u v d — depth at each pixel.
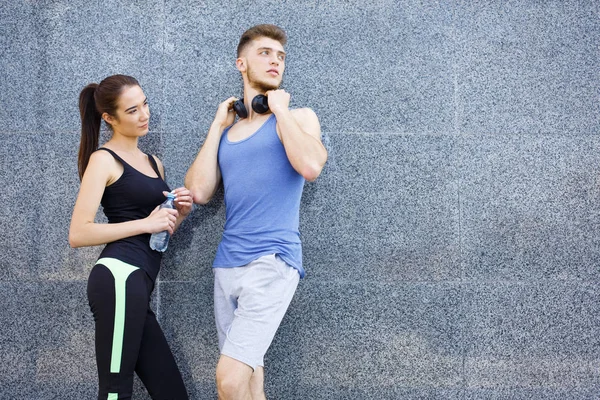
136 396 2.86
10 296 2.88
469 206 2.96
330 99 2.99
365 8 3.03
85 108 2.58
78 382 2.85
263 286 2.33
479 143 2.99
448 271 2.93
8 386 2.85
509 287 2.93
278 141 2.46
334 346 2.88
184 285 2.91
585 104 3.03
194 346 2.88
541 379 2.89
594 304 2.93
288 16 3.01
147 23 3.00
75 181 2.94
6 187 2.93
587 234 2.97
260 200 2.45
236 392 2.18
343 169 2.96
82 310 2.88
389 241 2.94
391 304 2.91
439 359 2.89
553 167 3.00
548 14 3.03
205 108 2.97
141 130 2.52
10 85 2.97
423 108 3.00
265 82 2.58
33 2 3.00
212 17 3.01
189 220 2.94
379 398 2.87
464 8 3.05
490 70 3.03
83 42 2.99
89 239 2.28
